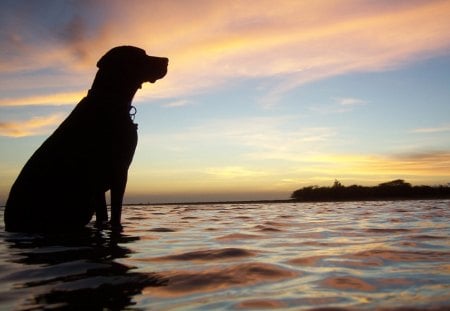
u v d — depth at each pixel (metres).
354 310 0.45
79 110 1.37
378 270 0.67
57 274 0.63
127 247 0.94
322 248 0.92
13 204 1.33
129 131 1.39
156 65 1.50
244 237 1.16
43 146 1.36
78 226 1.40
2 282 0.58
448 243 0.99
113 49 1.44
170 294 0.52
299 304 0.47
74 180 1.33
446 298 0.50
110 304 0.47
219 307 0.47
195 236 1.19
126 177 1.42
